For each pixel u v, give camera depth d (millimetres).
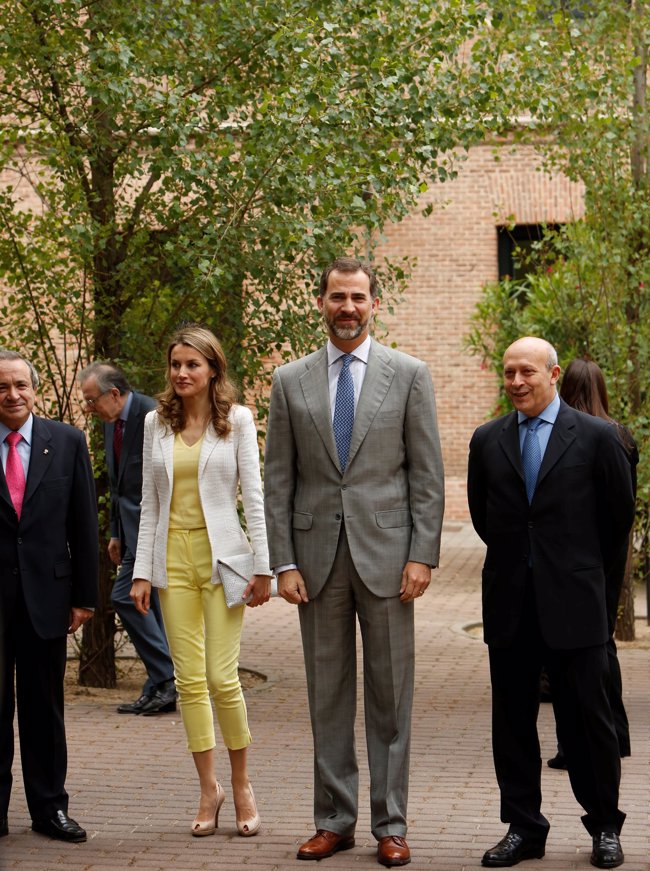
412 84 9711
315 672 5988
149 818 6586
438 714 9047
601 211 11867
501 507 5832
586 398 7215
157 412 6441
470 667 10789
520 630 5820
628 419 11742
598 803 5727
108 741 8266
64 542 6301
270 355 10156
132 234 10195
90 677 10203
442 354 21000
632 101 12242
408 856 5758
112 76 9086
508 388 5852
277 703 9500
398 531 5914
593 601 5703
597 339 11953
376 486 5926
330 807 5988
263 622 13344
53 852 6016
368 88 9422
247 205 9406
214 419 6316
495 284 18641
